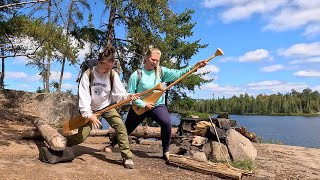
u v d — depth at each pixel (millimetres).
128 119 3086
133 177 2566
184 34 8734
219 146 3211
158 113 2992
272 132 28078
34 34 5195
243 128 4375
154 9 7824
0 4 5395
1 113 5828
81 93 2645
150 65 2977
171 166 2953
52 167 2586
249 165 3137
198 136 3285
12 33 5211
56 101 6887
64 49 5512
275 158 3789
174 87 9062
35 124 3244
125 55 8414
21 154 2883
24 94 7145
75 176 2439
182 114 8859
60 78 8695
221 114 3506
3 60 9539
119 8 7750
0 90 7078
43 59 5586
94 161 2861
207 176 2787
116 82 2756
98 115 2711
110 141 3615
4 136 3619
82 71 2732
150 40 7824
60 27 5531
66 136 2930
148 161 3062
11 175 2312
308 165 3602
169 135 3066
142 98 2939
